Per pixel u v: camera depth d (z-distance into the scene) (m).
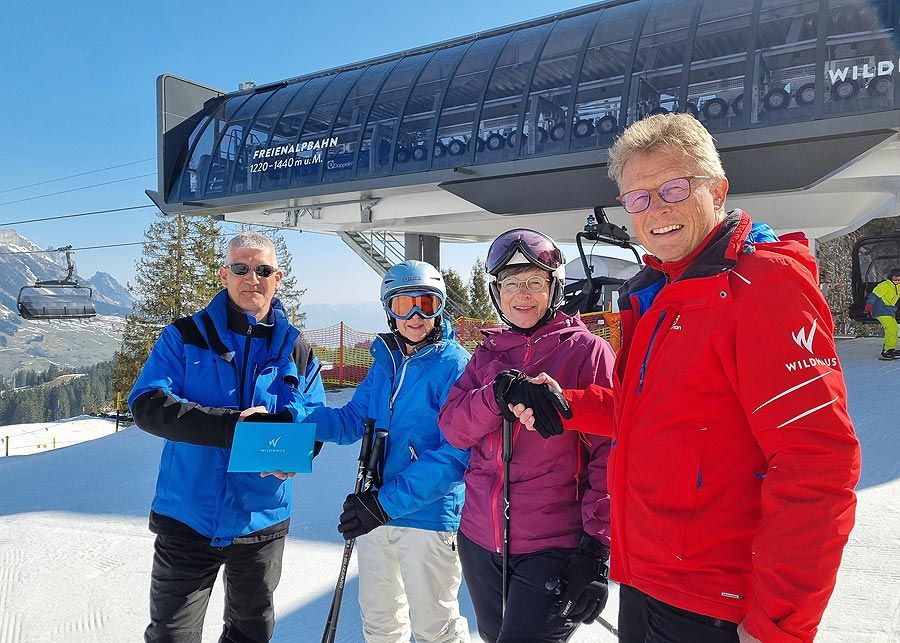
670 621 1.50
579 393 2.00
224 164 17.69
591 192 12.41
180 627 2.47
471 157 13.46
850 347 13.58
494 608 2.23
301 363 2.87
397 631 2.61
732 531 1.43
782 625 1.24
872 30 9.60
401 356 2.67
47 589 4.16
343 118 15.84
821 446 1.25
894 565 3.55
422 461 2.39
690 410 1.46
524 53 13.75
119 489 7.32
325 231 20.55
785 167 10.40
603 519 1.99
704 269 1.46
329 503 6.06
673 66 11.57
